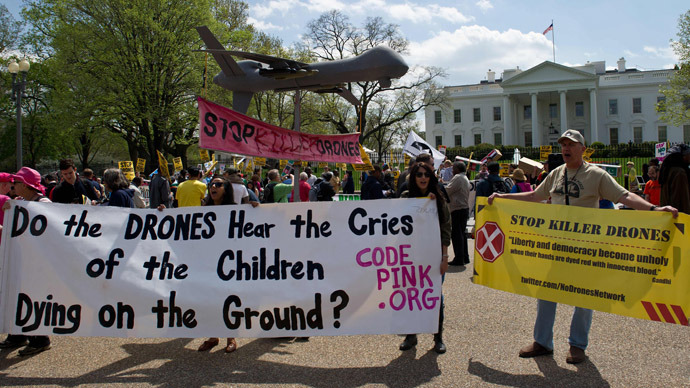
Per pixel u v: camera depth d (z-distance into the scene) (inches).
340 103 1660.9
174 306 159.6
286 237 162.9
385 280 158.2
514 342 169.6
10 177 191.9
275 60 240.8
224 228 165.3
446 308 212.1
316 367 151.6
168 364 156.6
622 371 143.5
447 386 135.3
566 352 159.5
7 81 1565.0
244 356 163.0
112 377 146.3
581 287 145.0
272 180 372.8
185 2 1131.3
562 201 154.6
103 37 1081.4
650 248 137.3
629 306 138.9
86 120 1136.2
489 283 158.2
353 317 157.3
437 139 2691.9
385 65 250.7
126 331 159.2
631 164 662.5
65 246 163.5
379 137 1974.7
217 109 206.8
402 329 155.7
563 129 2361.0
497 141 2583.7
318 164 1043.3
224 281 160.7
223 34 1210.0
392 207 161.8
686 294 132.6
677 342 165.9
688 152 216.1
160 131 1256.8
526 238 153.0
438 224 159.9
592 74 2311.8
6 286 161.8
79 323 159.6
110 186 236.8
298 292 158.9
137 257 163.6
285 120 1542.8
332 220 162.7
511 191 385.7
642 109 2415.1
